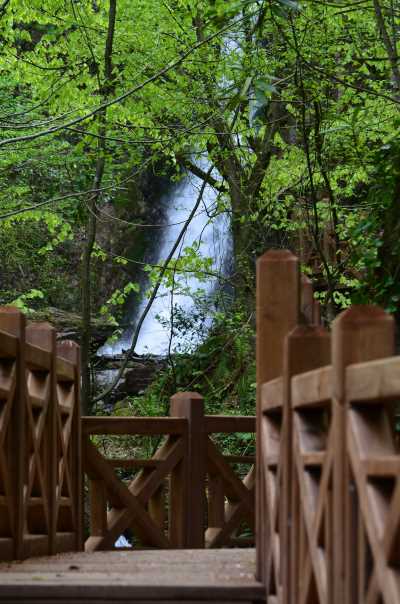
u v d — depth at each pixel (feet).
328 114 44.60
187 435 30.42
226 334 62.90
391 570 8.37
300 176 52.29
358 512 9.89
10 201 56.49
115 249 109.29
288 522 13.91
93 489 28.66
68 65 50.31
